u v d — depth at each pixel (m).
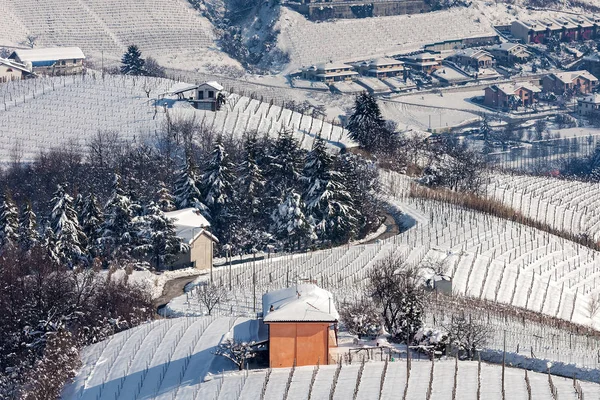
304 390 92.81
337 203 171.12
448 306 127.75
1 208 162.50
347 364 99.00
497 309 132.50
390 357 100.69
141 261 155.75
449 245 164.25
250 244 169.38
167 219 156.50
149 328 117.44
